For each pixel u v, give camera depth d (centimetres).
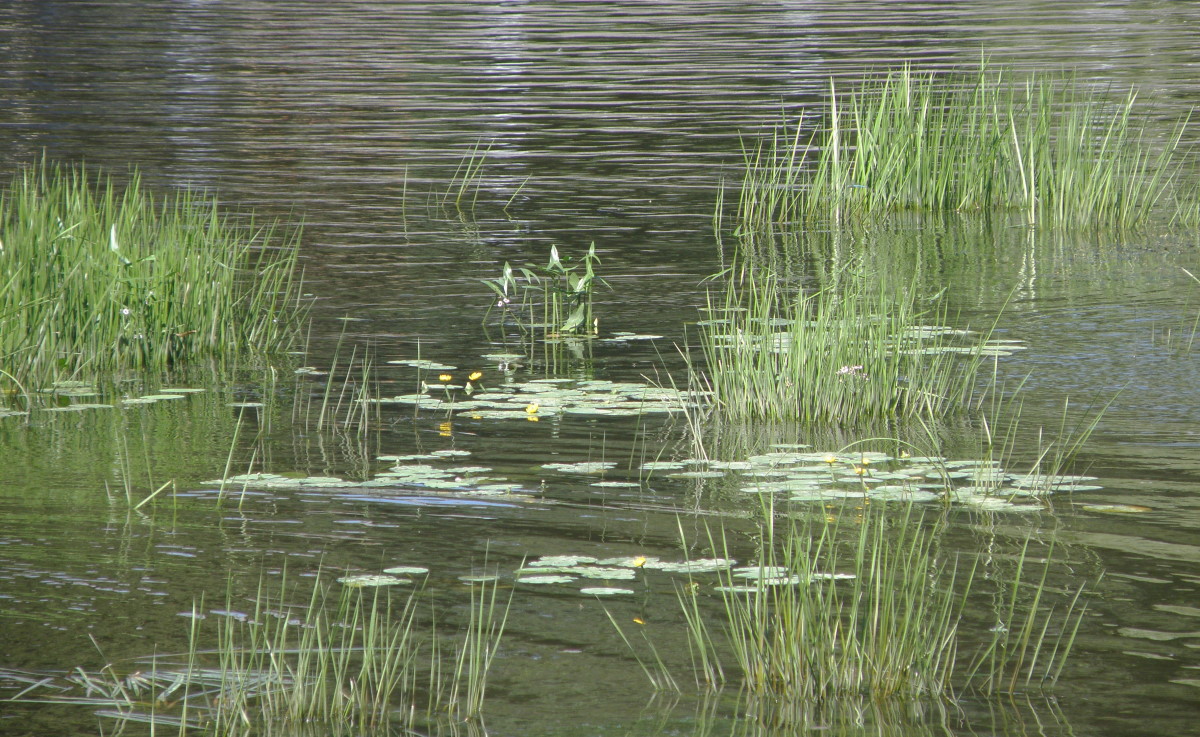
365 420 1150
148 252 1452
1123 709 645
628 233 2009
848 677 670
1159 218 2081
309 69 3638
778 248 1912
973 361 1302
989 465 981
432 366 1341
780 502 928
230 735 623
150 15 4806
